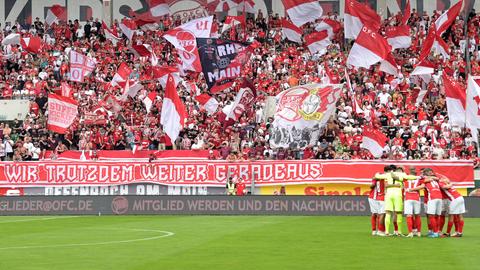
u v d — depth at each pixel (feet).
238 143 224.12
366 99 234.79
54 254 103.55
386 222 130.21
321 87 209.26
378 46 213.25
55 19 298.35
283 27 253.24
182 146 228.63
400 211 130.31
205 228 148.56
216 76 224.74
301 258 97.81
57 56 281.13
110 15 315.99
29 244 118.11
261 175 214.28
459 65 254.68
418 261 94.58
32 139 232.53
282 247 111.55
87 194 218.79
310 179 211.61
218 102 241.55
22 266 90.84
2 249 110.32
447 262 93.61
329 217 183.93
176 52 278.67
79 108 244.83
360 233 135.95
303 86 210.59
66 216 192.75
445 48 229.04
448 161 203.82
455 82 199.31
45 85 256.32
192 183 217.77
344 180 209.67
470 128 192.85
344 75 250.37
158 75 234.17
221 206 194.29
